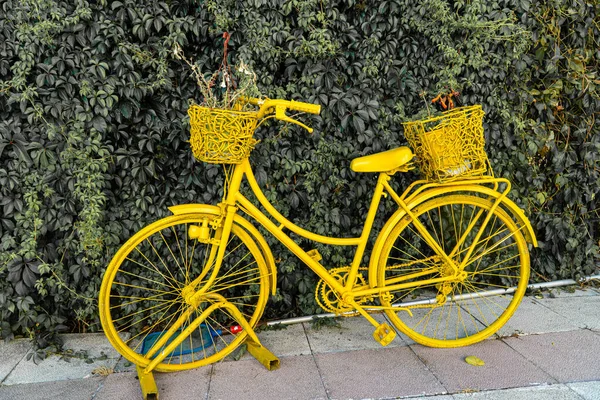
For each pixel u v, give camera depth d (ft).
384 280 9.02
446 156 8.30
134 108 9.53
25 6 8.77
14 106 9.34
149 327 10.21
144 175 9.68
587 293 11.43
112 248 9.95
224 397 7.82
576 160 11.41
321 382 8.12
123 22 9.27
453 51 9.98
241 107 8.18
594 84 11.07
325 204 10.50
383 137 10.31
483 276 11.57
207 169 9.95
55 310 10.16
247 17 9.41
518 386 7.79
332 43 9.82
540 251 11.82
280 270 10.41
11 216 9.52
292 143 10.21
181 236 10.30
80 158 9.18
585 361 8.43
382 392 7.78
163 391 8.05
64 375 8.70
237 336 9.06
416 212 9.02
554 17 10.62
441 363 8.62
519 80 10.82
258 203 10.12
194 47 9.82
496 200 8.97
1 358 9.27
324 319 10.36
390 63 10.26
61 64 9.02
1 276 9.68
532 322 10.01
